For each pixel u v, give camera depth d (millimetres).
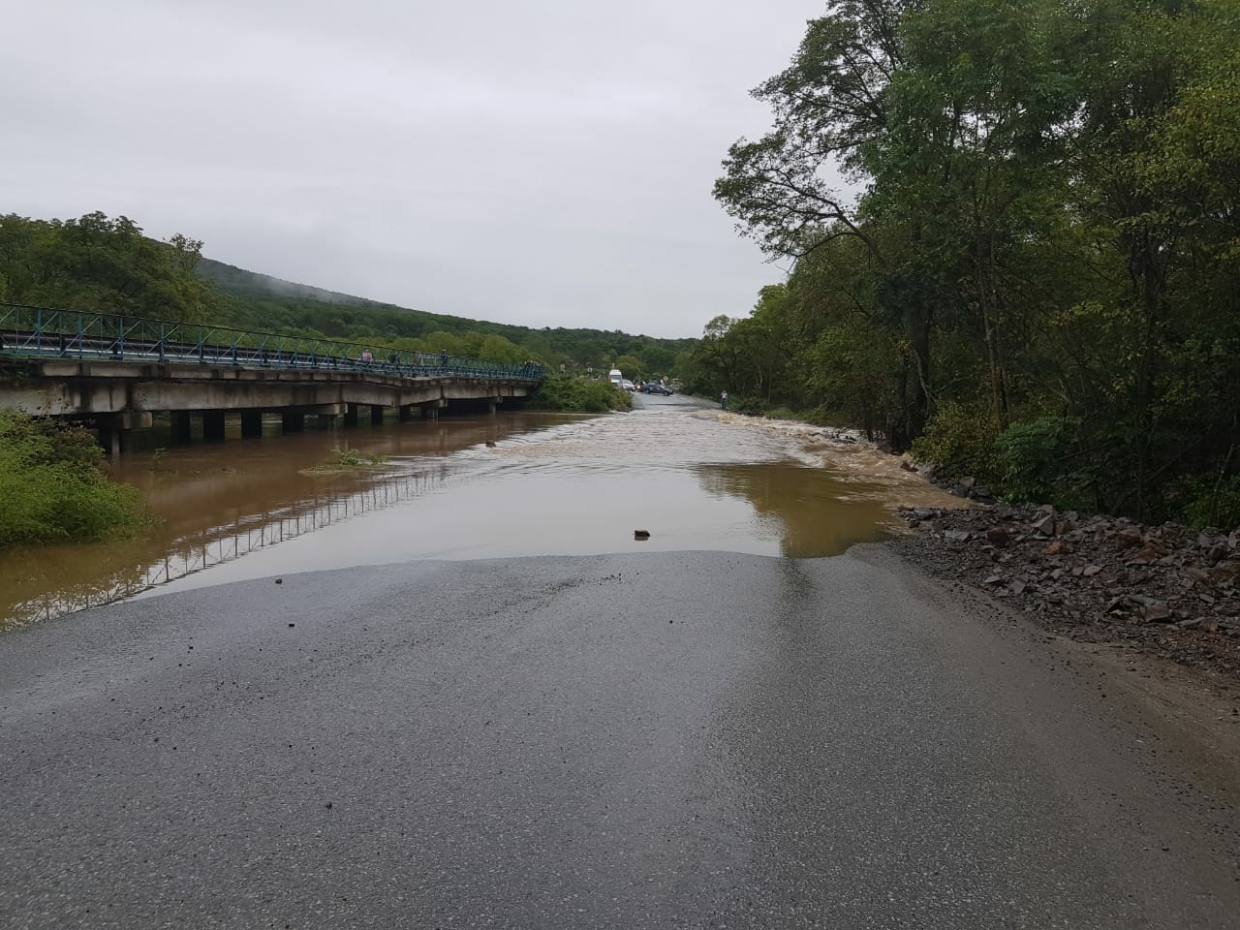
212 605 8172
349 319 128000
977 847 4051
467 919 3461
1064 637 7477
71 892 3621
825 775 4770
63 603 8273
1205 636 7477
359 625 7512
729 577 9578
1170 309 14641
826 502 16172
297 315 109750
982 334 21625
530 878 3744
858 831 4180
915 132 19094
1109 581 9281
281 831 4102
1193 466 15500
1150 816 4367
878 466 23047
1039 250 18828
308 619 7695
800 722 5500
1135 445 15219
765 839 4098
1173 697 6023
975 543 11906
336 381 34812
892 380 29219
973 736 5312
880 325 25750
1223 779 4789
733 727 5402
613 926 3428
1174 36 13859
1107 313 14695
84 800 4387
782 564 10391
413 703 5707
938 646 7137
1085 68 15070
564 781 4637
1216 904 3633
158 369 23422
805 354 36562
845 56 25391
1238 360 13594
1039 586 9297
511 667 6441
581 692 5949
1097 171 14961
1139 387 14945
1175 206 13234
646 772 4766
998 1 16750
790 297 35938
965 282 20828
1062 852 4016
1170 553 10305
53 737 5141
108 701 5715
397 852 3934
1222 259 12461
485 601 8367
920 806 4430
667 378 165500
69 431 13758
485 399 57938
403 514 13898
